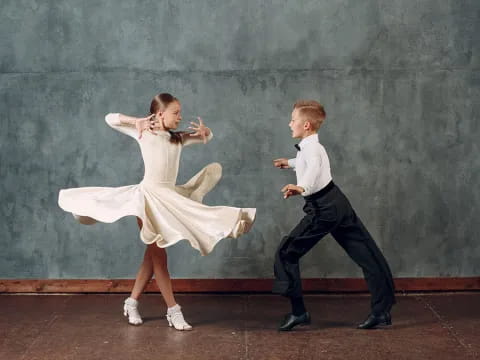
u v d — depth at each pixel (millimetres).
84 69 4750
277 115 4758
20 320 4156
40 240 4809
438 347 3639
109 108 4758
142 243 4820
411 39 4738
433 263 4809
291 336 3840
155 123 4059
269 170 4777
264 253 4805
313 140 3914
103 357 3494
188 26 4738
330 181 3932
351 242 3979
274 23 4730
